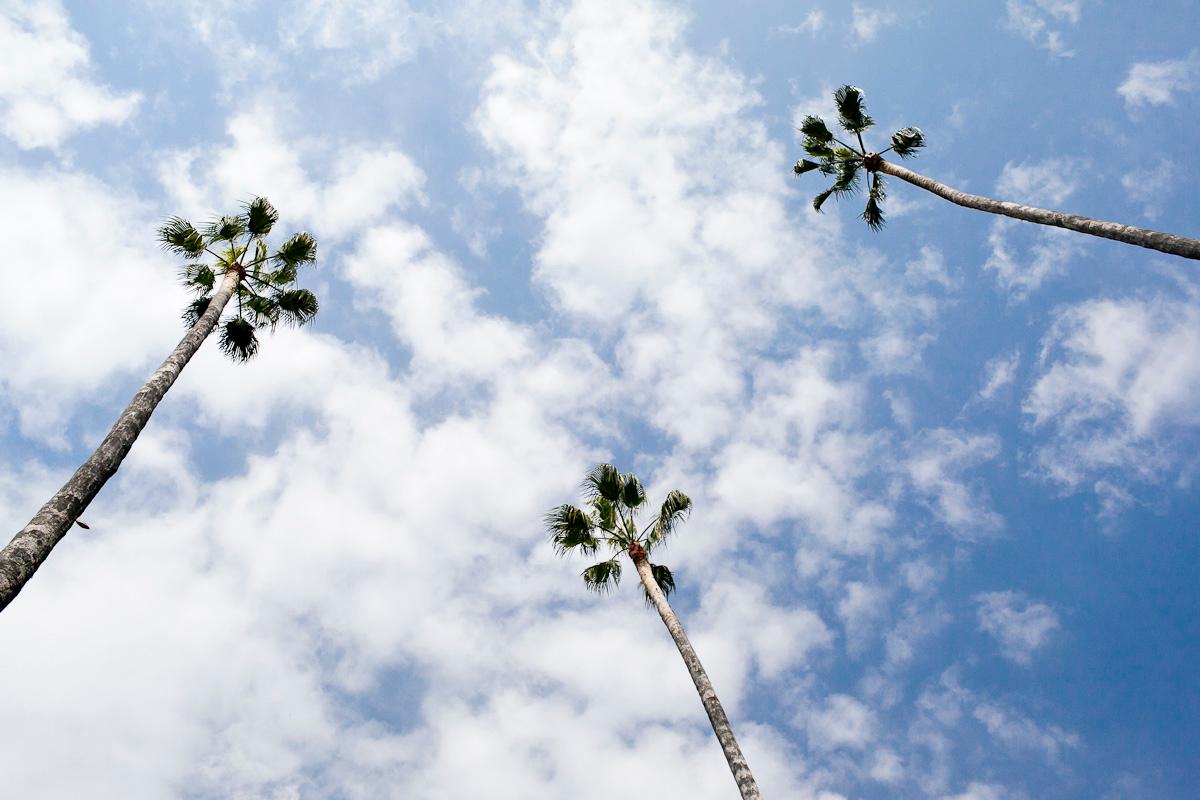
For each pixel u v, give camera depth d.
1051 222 13.89
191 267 17.30
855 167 21.56
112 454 9.33
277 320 17.86
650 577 15.65
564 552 17.11
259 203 17.36
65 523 8.05
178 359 12.33
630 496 17.25
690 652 13.52
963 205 16.45
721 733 11.83
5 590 6.73
